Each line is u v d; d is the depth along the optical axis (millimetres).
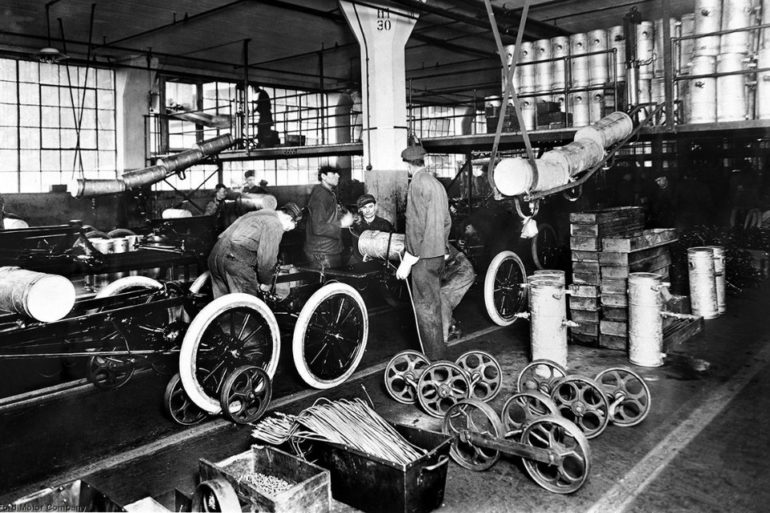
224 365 4773
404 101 9711
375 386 5328
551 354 5414
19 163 13945
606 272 6176
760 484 3430
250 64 17031
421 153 5273
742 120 6777
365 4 8172
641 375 5348
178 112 15562
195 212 15625
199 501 2871
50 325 4336
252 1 10859
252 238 5109
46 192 13273
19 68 13797
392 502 3094
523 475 3619
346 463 3281
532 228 4891
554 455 3355
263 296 5383
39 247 5816
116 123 15422
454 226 10008
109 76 15297
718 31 6859
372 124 9547
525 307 7684
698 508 3193
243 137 13172
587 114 8805
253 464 3420
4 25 12281
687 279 8781
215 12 11695
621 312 6098
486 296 7059
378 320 7766
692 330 6566
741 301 8422
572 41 8828
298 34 13648
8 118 13727
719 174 12016
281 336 5652
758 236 10031
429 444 3445
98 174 15203
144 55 15227
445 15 8953
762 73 6746
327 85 20625
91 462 3971
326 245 6816
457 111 27281
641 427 4266
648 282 5535
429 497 3170
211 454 4082
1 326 4328
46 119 14273
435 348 5465
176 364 5703
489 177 3988
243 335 5293
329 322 5414
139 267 6371
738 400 4730
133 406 4988
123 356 5211
